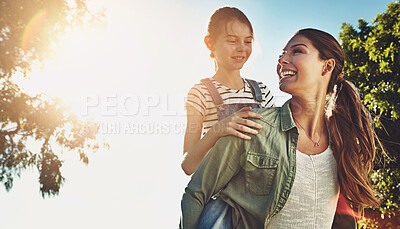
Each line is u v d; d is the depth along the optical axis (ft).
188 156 5.76
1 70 33.32
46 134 35.45
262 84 10.33
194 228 4.97
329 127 5.49
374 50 34.68
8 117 34.42
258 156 4.90
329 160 5.31
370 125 5.80
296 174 4.96
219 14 9.88
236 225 4.90
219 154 4.90
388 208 29.94
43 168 35.04
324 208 5.18
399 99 31.42
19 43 33.32
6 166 33.96
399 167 30.76
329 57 5.14
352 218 5.61
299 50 5.11
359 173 5.41
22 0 32.60
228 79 9.77
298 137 5.22
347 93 5.63
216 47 9.83
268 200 4.79
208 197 4.94
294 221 4.92
